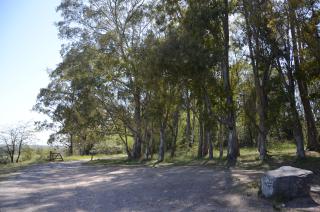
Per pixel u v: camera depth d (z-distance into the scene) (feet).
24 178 77.15
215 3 88.69
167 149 171.63
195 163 99.09
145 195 49.29
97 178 73.92
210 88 90.68
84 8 130.41
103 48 127.44
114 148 212.84
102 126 143.95
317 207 38.91
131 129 135.44
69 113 158.30
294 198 41.52
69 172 92.02
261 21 80.79
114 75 127.65
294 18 73.05
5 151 189.98
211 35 90.53
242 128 168.96
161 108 113.70
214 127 97.91
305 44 77.82
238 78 107.24
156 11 116.47
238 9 91.50
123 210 40.40
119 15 130.72
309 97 87.10
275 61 83.97
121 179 69.36
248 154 115.03
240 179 57.52
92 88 129.49
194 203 43.11
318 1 71.56
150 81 104.27
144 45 114.01
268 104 88.99
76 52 131.13
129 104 134.82
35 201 46.80
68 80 148.05
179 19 97.66
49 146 202.80
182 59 84.69
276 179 42.06
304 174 42.63
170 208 40.93
